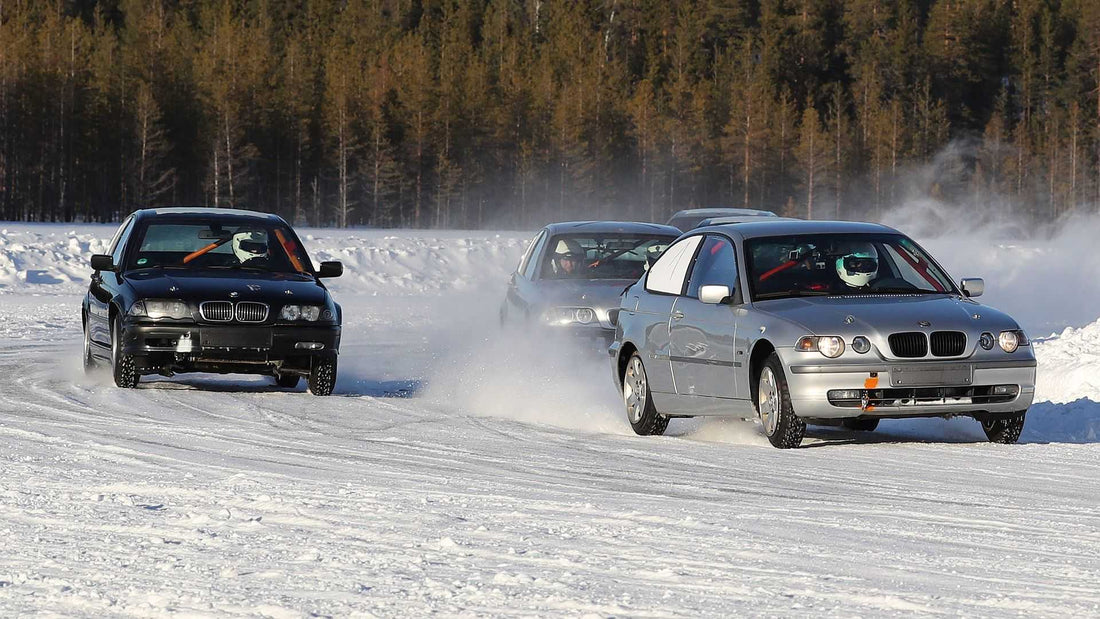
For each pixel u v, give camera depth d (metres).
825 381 27.72
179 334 38.16
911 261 31.67
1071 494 22.56
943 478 24.52
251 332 38.44
